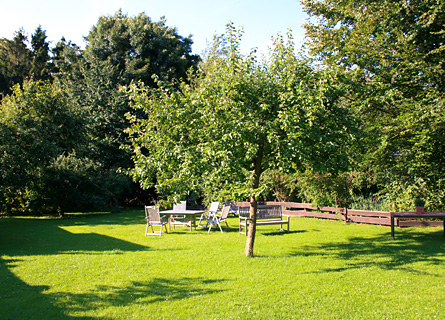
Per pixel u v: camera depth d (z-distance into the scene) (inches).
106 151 903.1
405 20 429.1
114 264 268.8
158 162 261.0
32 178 611.2
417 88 415.2
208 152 232.2
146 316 165.2
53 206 720.3
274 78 286.7
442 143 345.7
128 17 1173.7
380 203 582.6
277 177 702.5
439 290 202.8
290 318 163.5
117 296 194.4
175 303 182.9
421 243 354.3
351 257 292.5
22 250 331.0
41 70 1327.5
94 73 941.2
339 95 282.5
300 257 291.9
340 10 504.7
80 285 214.4
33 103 669.9
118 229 501.0
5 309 173.8
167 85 283.0
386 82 398.0
